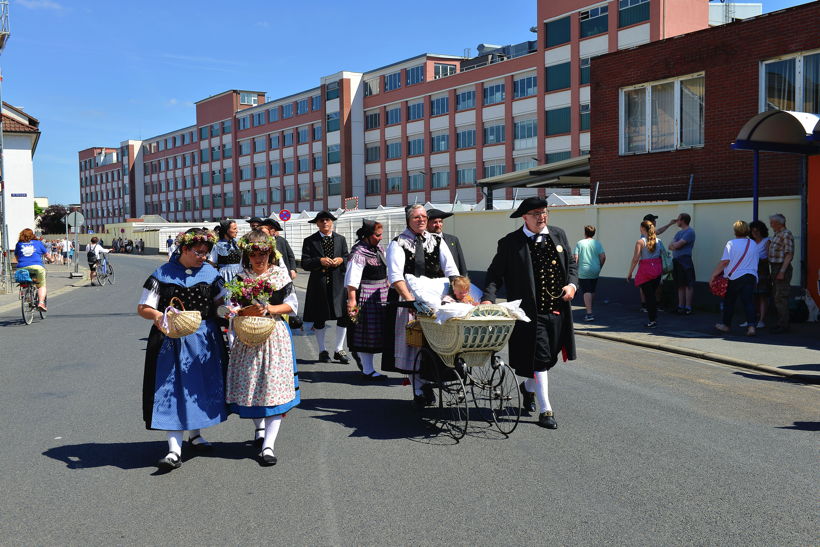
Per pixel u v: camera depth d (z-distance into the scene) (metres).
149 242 84.19
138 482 4.85
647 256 11.97
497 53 55.56
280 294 5.21
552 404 6.93
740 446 5.50
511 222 19.64
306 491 4.64
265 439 5.25
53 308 18.27
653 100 16.62
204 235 5.15
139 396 7.55
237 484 4.79
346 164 66.94
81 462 5.30
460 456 5.35
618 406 6.82
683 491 4.55
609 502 4.38
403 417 6.58
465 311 5.61
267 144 79.38
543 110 47.84
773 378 8.12
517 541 3.83
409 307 6.42
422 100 59.75
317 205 72.31
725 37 14.90
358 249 7.95
